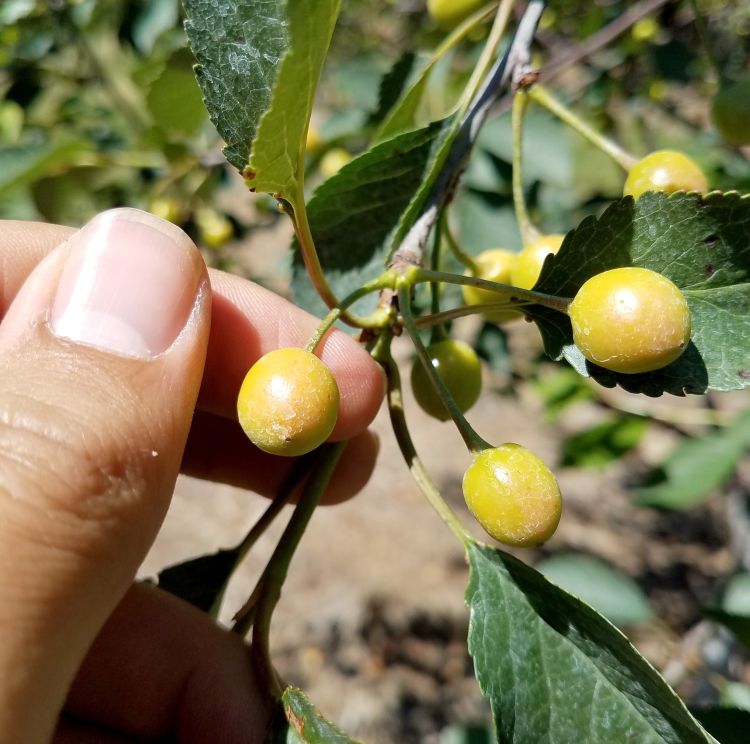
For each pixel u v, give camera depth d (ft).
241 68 0.25
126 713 0.36
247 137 0.25
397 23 1.17
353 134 0.56
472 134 0.31
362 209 0.33
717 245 0.24
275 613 1.01
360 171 0.31
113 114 0.79
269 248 1.37
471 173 0.51
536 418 1.22
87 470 0.22
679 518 1.05
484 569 0.26
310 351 0.25
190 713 0.36
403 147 0.31
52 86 0.83
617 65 0.74
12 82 0.80
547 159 0.52
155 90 0.49
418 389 0.33
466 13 0.47
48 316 0.25
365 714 0.90
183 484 1.17
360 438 0.44
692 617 0.89
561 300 0.24
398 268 0.27
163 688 0.36
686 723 0.23
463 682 0.92
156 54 0.67
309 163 0.64
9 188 0.56
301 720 0.24
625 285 0.22
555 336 0.26
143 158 0.65
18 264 0.35
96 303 0.25
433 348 0.33
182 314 0.26
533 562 0.99
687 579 0.95
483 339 0.60
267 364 0.23
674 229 0.25
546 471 0.23
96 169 0.65
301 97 0.22
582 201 0.68
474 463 0.24
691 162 0.30
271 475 0.44
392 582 1.03
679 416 0.62
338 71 0.60
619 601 0.47
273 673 0.26
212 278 0.36
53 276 0.26
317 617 1.00
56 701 0.22
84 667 0.36
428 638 0.97
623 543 1.01
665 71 0.66
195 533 1.09
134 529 0.23
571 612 0.25
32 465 0.21
